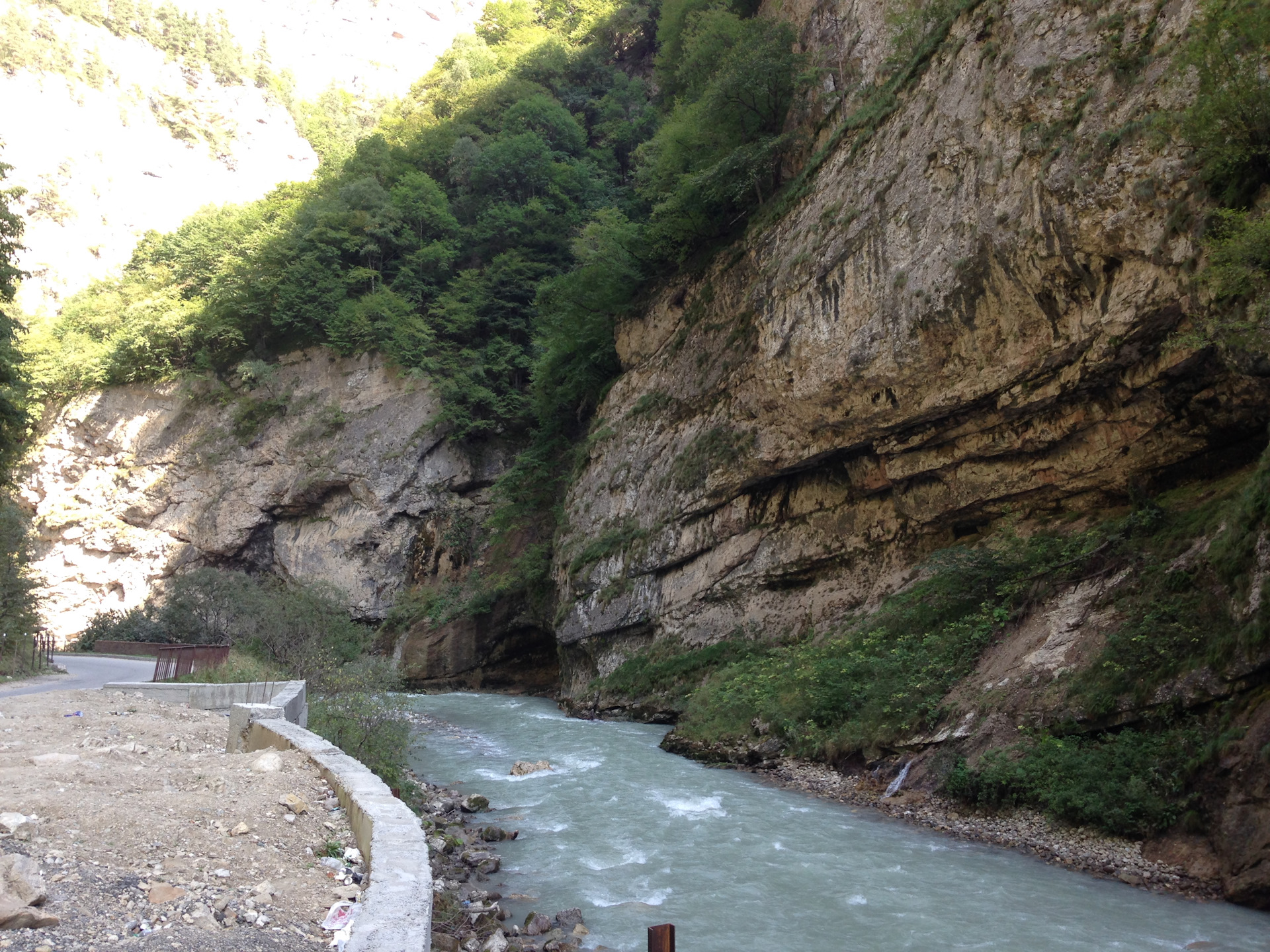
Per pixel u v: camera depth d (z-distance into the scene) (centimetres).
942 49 2123
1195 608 1245
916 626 1895
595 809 1451
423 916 507
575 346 4241
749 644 2542
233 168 12069
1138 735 1200
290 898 592
